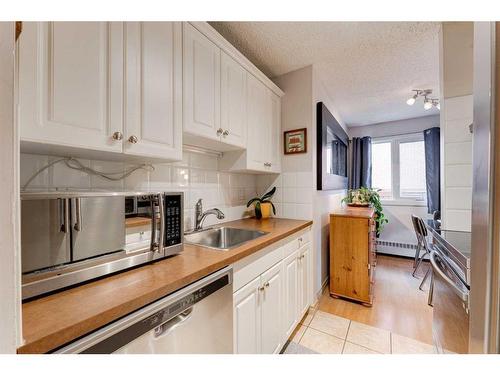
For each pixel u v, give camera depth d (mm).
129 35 909
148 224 898
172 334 810
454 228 1419
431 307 2111
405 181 3652
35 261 603
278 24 1497
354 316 1971
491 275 361
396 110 3215
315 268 2158
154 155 1001
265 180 2275
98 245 734
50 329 492
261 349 1241
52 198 634
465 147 1398
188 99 1187
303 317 1881
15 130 342
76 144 749
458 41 1421
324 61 1960
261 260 1258
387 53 1850
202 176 1692
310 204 2051
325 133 2291
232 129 1523
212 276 901
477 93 400
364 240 2148
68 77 729
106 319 568
